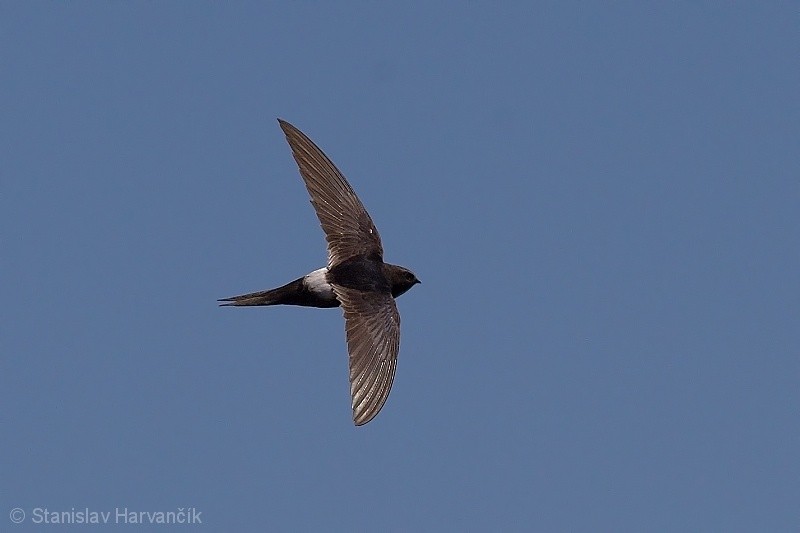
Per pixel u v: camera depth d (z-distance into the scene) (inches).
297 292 720.3
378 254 733.9
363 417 661.9
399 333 694.5
